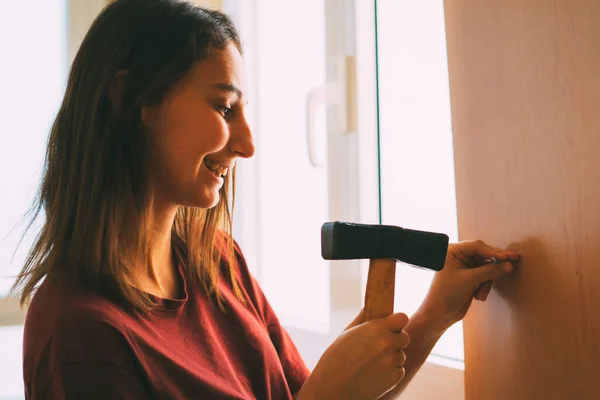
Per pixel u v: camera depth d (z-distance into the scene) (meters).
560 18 0.61
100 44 0.75
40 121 1.65
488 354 0.74
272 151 1.56
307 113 1.31
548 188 0.63
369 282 0.68
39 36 1.67
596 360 0.58
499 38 0.69
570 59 0.60
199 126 0.73
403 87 1.14
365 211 1.24
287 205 1.50
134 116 0.74
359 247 0.65
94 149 0.74
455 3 0.77
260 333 0.87
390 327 0.66
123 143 0.75
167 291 0.83
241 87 0.77
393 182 1.17
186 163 0.74
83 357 0.64
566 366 0.62
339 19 1.28
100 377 0.64
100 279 0.71
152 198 0.76
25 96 1.65
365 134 1.24
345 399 0.65
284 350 0.96
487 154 0.72
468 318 0.77
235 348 0.84
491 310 0.73
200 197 0.76
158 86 0.72
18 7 1.66
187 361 0.74
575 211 0.60
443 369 1.01
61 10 1.69
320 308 1.40
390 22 1.17
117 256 0.72
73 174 0.75
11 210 1.61
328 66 1.30
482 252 0.72
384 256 0.67
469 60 0.75
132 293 0.72
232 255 0.96
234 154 0.77
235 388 0.77
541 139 0.64
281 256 1.53
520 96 0.67
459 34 0.76
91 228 0.72
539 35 0.64
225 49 0.76
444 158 1.05
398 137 1.16
